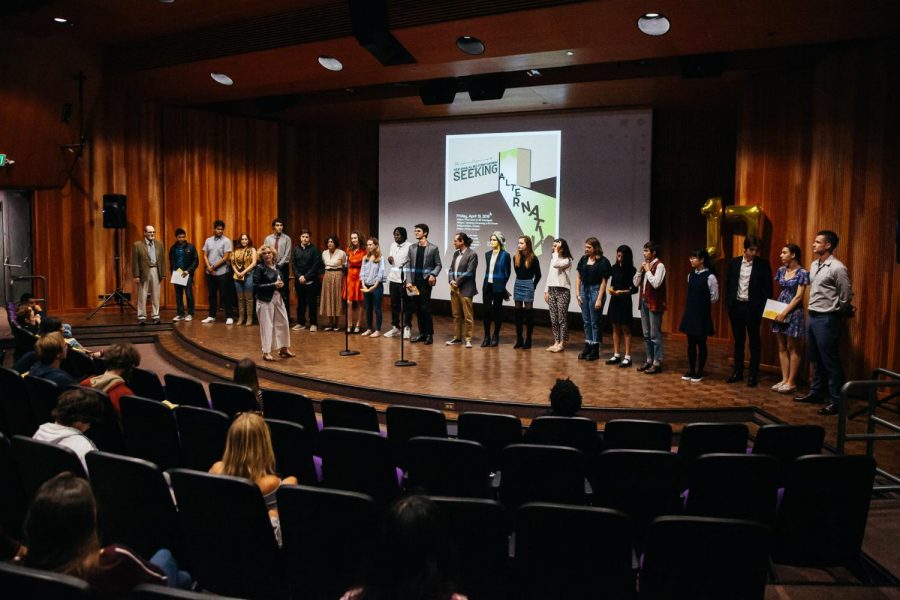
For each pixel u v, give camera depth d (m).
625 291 8.73
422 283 10.23
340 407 5.13
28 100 10.52
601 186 11.92
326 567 3.05
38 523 2.18
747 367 8.98
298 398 5.24
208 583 3.27
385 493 4.12
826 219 7.81
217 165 13.22
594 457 4.38
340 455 4.10
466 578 3.07
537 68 9.21
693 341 8.11
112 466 3.30
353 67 9.70
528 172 12.52
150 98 12.41
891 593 3.59
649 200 11.57
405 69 9.58
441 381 7.88
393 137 13.73
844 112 7.57
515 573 3.02
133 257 11.29
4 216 11.38
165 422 4.63
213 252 11.86
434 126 13.34
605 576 2.90
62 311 12.00
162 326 11.45
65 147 11.48
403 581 1.81
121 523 3.43
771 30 7.25
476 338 10.89
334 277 11.31
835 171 7.70
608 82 9.77
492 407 7.02
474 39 8.41
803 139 8.35
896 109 7.02
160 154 12.77
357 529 2.95
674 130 11.66
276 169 13.89
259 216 13.74
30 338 7.46
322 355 9.33
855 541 3.74
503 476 3.87
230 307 11.61
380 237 13.97
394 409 4.95
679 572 2.82
